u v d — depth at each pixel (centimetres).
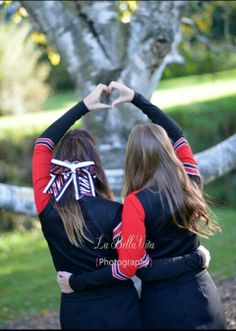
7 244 1179
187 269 306
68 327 307
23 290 791
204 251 318
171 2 523
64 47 536
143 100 351
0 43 1720
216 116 1420
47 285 810
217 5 737
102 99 531
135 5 586
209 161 521
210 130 1409
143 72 531
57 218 311
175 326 297
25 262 991
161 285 304
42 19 537
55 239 314
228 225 1095
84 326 301
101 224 308
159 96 1802
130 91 350
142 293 311
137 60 527
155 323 302
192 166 341
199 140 1409
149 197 303
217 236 1002
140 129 319
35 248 1116
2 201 524
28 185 1367
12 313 682
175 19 530
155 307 302
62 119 336
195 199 313
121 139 539
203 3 730
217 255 864
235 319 504
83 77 538
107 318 300
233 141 533
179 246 310
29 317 657
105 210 310
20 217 1348
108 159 540
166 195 305
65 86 2514
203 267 313
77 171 316
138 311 306
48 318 647
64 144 325
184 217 308
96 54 528
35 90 1769
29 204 532
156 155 312
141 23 526
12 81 1722
